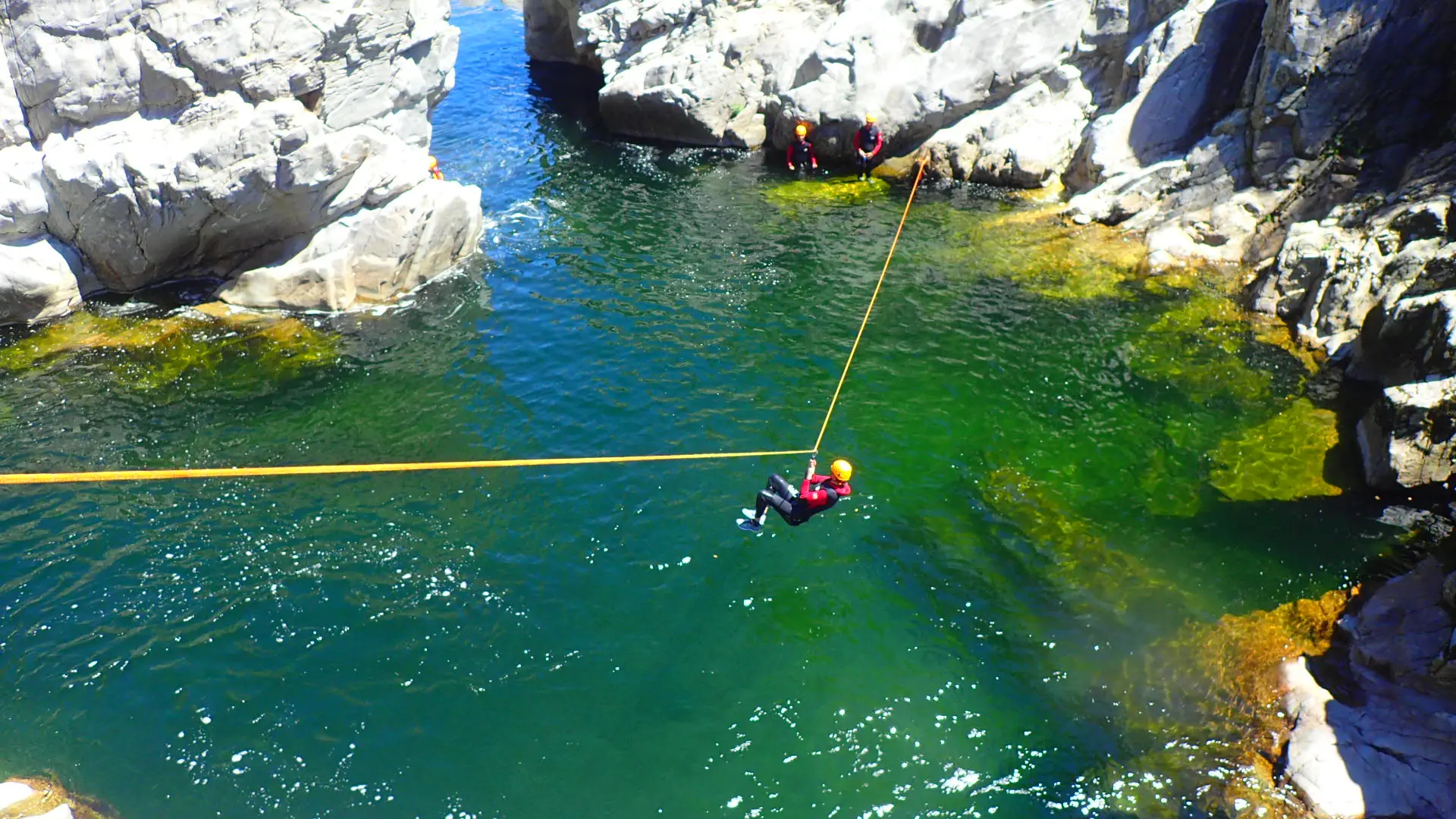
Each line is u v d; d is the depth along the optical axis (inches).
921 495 751.7
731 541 708.7
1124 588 662.5
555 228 1215.6
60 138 939.3
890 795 535.2
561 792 536.7
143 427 834.2
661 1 1534.2
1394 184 971.9
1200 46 1146.0
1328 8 976.9
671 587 672.4
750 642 629.9
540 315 1010.7
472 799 533.0
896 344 944.9
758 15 1489.9
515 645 628.4
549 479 772.0
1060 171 1275.8
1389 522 701.9
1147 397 852.6
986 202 1250.0
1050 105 1302.9
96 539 710.5
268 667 610.5
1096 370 893.2
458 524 725.9
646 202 1290.6
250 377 906.1
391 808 527.8
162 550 701.3
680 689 597.9
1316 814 508.1
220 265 1039.6
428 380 900.6
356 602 658.2
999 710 583.2
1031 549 699.4
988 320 981.2
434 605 656.4
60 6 886.4
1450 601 601.6
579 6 1641.2
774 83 1443.2
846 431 824.3
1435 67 955.3
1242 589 654.5
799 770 549.0
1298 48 995.3
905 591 667.4
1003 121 1305.4
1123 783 537.6
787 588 669.9
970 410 847.1
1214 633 622.8
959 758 554.9
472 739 565.6
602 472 776.9
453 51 1186.0
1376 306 840.3
